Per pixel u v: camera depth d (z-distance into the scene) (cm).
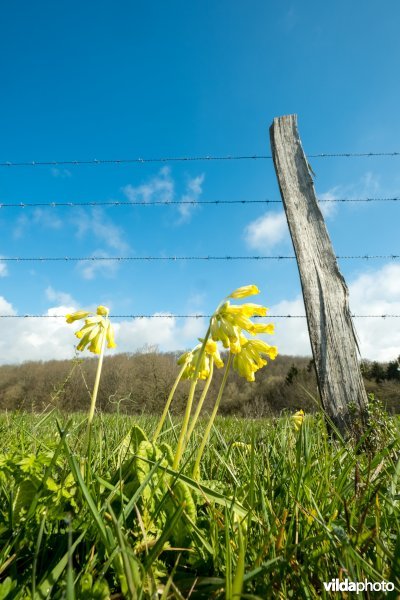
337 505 147
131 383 1059
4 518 130
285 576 106
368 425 389
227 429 357
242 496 158
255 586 106
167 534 103
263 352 193
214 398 1418
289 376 1545
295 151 558
